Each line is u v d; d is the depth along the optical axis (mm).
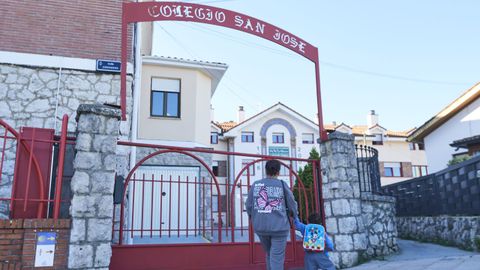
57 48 8617
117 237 8047
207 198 12594
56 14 8828
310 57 7488
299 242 6531
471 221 8141
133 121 9945
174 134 14523
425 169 32719
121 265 5141
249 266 5871
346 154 7211
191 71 15445
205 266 5594
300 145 30000
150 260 5309
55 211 4531
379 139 32500
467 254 7328
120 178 5262
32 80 8312
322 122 7375
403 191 12250
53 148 5008
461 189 9016
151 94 14859
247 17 6961
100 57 8852
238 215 22000
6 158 7648
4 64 8234
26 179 4641
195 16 6531
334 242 6793
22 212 4547
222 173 28266
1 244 4242
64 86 8461
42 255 4352
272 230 4324
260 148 29094
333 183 7004
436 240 9578
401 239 11289
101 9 9164
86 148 4797
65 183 5051
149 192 11961
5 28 8438
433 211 10406
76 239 4488
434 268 5965
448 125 20234
